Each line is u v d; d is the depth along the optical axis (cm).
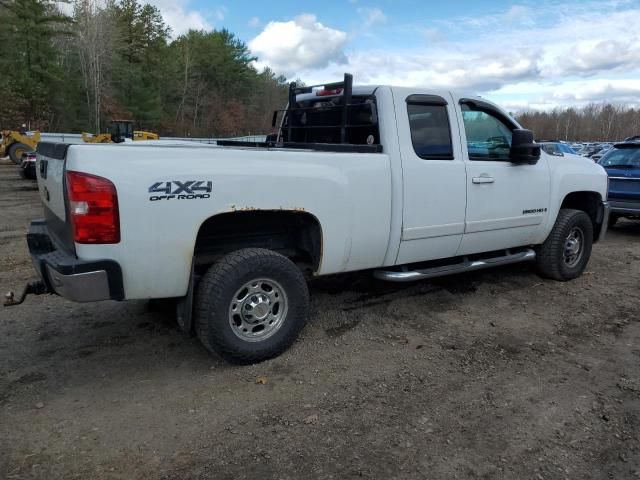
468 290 561
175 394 342
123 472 266
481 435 301
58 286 323
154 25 6531
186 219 332
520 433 304
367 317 477
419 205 443
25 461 273
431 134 455
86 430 301
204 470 268
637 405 338
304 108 527
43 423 307
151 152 324
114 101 5728
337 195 393
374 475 266
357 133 456
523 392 350
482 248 511
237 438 295
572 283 598
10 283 571
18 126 4328
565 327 466
